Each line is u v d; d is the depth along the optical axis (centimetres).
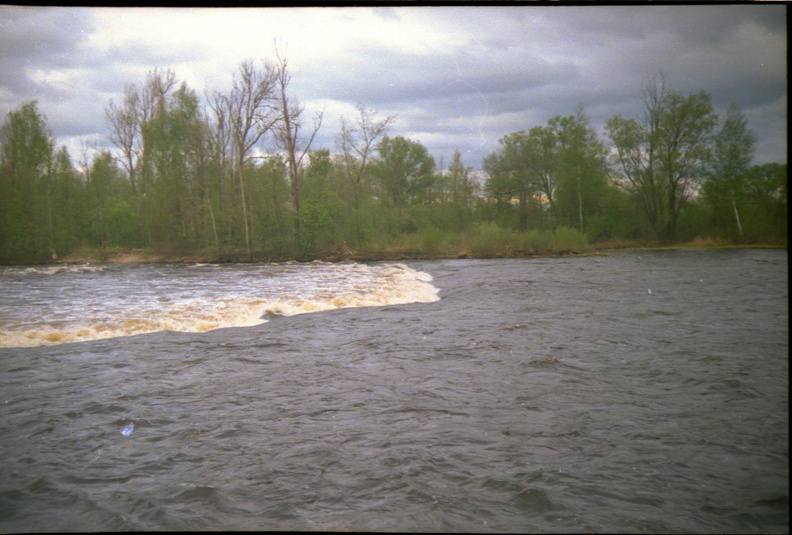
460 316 1462
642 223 4912
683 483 512
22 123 4134
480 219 5103
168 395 793
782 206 4456
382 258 4272
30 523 445
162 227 4388
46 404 755
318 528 434
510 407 728
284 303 1622
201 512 461
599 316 1451
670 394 786
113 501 482
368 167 5841
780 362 961
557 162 5003
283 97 4488
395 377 879
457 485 507
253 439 623
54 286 2261
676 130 4653
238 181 4375
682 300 1736
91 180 4728
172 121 4447
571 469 541
